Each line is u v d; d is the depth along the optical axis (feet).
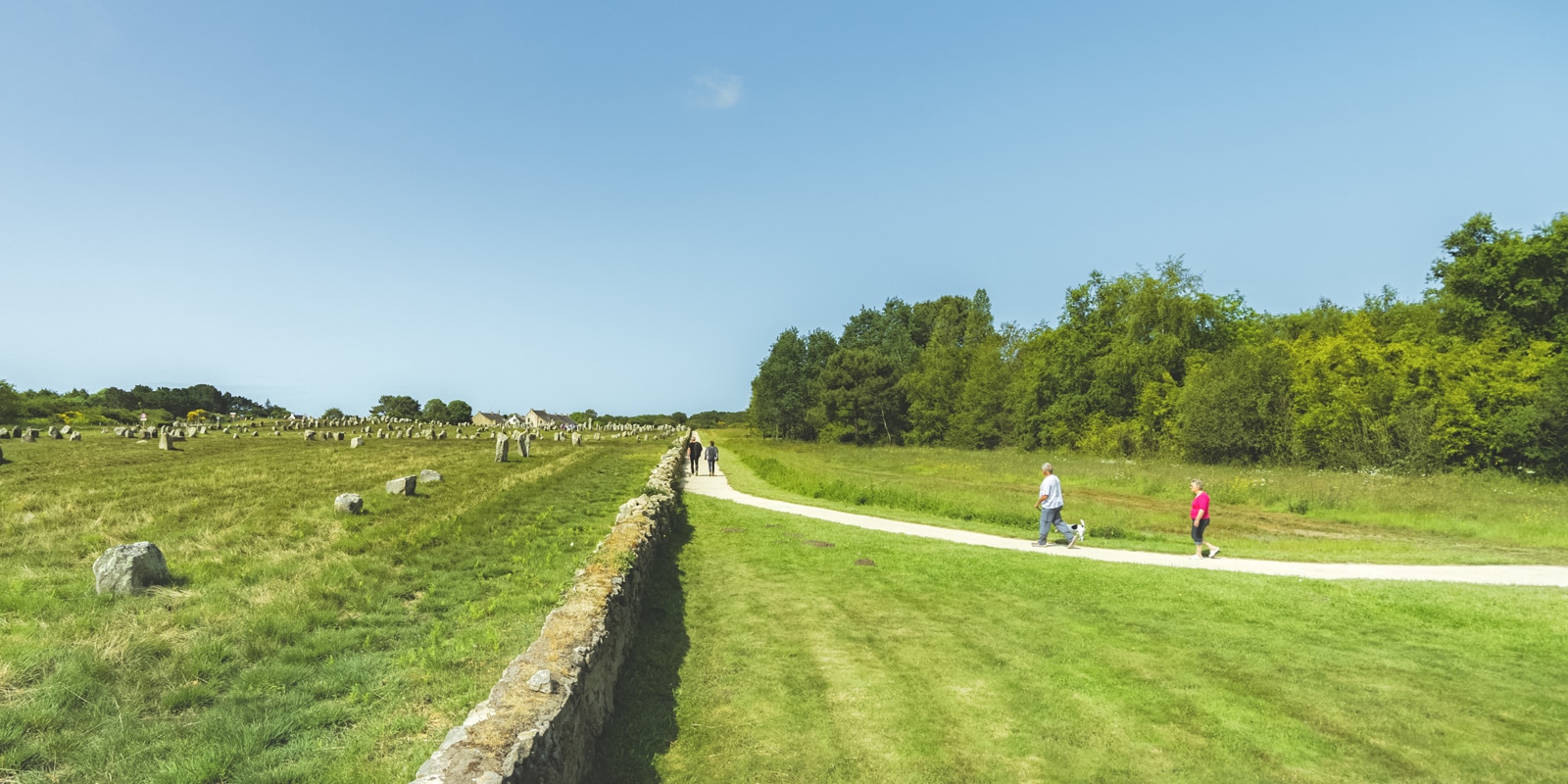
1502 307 114.73
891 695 21.94
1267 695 22.16
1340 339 119.44
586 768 16.34
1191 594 34.12
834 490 76.48
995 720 20.25
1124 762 17.93
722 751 18.22
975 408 202.28
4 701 16.29
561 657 17.10
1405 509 67.10
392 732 15.99
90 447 102.73
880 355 248.11
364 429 203.92
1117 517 59.26
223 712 16.57
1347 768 17.72
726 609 31.48
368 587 28.14
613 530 37.35
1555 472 95.45
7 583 26.18
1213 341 164.55
